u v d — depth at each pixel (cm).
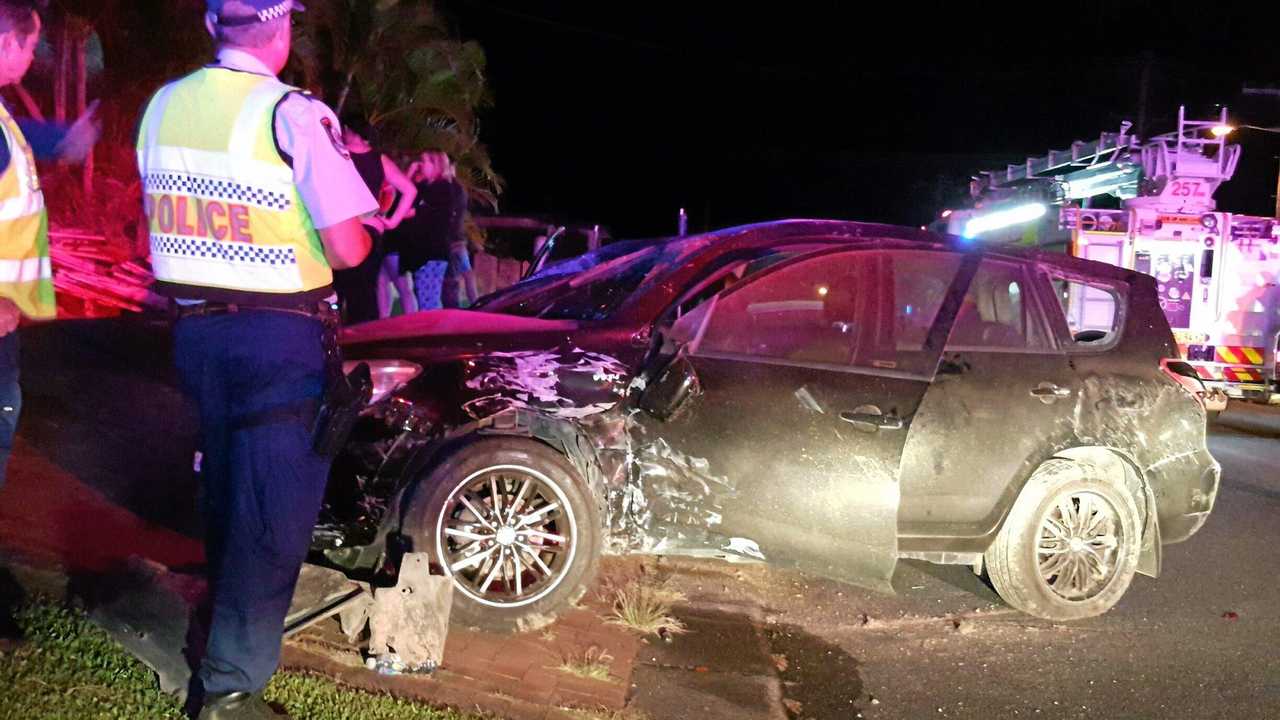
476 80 1416
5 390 313
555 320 517
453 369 453
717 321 487
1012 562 534
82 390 640
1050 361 544
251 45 285
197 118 276
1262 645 532
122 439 582
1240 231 1353
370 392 312
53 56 848
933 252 525
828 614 543
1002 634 530
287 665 371
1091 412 544
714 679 443
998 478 522
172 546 447
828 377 481
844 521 473
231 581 287
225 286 278
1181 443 566
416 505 436
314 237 288
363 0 1258
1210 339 1366
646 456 469
